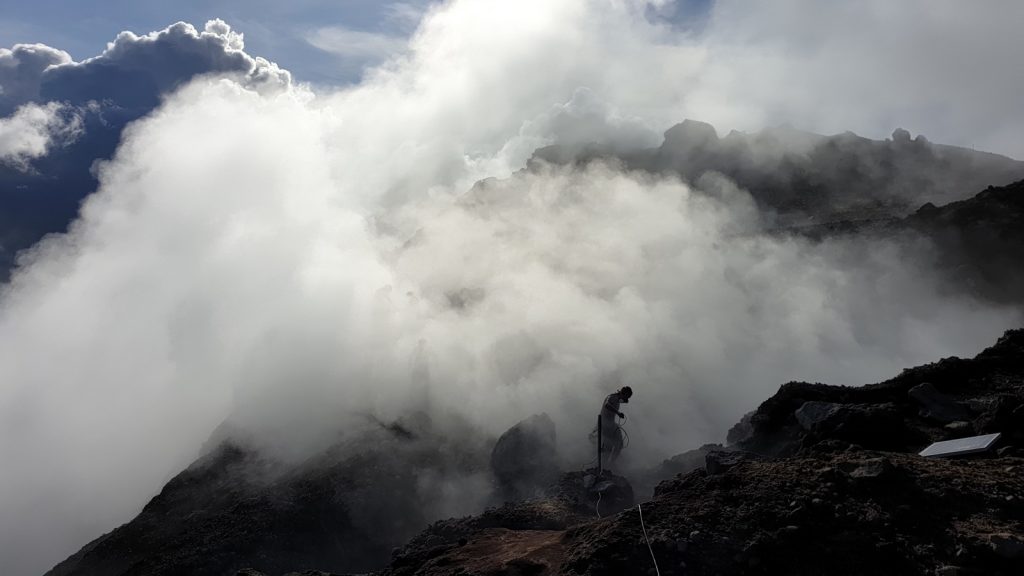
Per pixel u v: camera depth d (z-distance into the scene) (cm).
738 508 831
